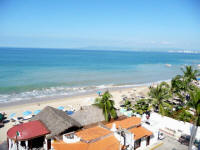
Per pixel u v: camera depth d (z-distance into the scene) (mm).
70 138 21875
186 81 45594
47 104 48000
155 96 35688
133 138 22625
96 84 75688
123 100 52375
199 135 27109
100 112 29797
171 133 30469
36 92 60031
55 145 19578
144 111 37094
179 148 25969
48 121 25969
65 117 26922
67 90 64438
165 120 31875
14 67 111875
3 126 33375
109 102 30047
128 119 28969
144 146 25922
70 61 163625
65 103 49375
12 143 22750
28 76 84125
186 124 29266
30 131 23047
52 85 70062
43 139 25094
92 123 27734
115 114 30094
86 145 19500
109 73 104250
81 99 53594
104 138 21312
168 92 36688
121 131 22797
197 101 20906
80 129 25688
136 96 56656
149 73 112125
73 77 87312
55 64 136000
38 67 116500
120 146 19750
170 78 97750
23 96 55031
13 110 42375
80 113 28781
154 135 27000
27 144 22328
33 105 46625
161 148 25938
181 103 47000
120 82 82062
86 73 100750
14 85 66750
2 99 51125
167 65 158750
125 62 176375
